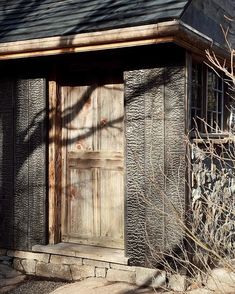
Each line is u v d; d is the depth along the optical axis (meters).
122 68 4.80
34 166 5.13
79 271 4.80
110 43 4.21
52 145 5.10
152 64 4.43
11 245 5.28
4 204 5.35
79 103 5.13
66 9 5.15
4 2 6.15
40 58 5.04
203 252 4.24
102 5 4.87
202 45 4.32
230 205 4.30
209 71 5.28
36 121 5.11
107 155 4.96
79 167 5.13
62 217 5.22
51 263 4.97
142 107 4.47
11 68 5.26
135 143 4.51
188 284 4.23
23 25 5.09
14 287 4.65
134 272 4.50
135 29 4.02
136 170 4.50
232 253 4.20
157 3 4.37
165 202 4.29
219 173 4.79
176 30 3.82
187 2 4.15
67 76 5.17
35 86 5.12
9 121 5.30
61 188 5.21
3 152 5.34
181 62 4.28
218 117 5.57
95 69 4.95
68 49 4.44
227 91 5.67
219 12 5.57
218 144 4.66
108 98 4.97
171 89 4.33
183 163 4.25
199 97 4.91
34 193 5.13
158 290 4.31
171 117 4.32
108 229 4.98
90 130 5.07
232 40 6.03
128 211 4.54
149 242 4.30
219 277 4.10
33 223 5.14
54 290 4.53
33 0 5.87
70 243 5.16
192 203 4.35
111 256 4.60
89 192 5.08
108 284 4.50
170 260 4.32
